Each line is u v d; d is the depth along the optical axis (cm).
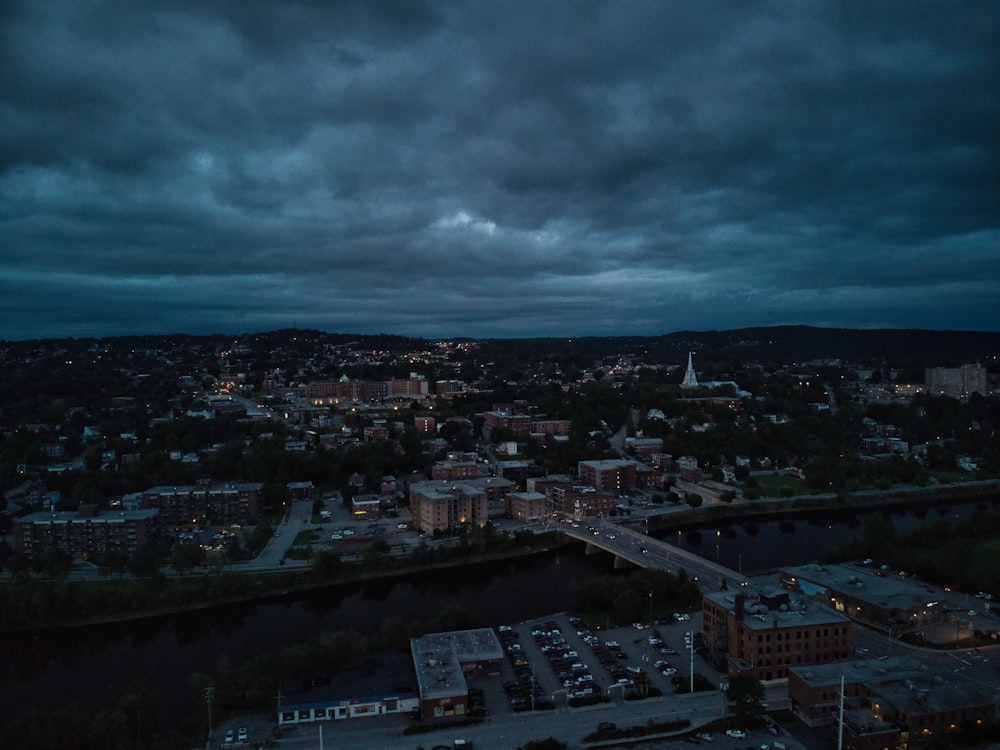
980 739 18725
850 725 18600
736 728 19812
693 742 19225
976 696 19362
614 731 19800
